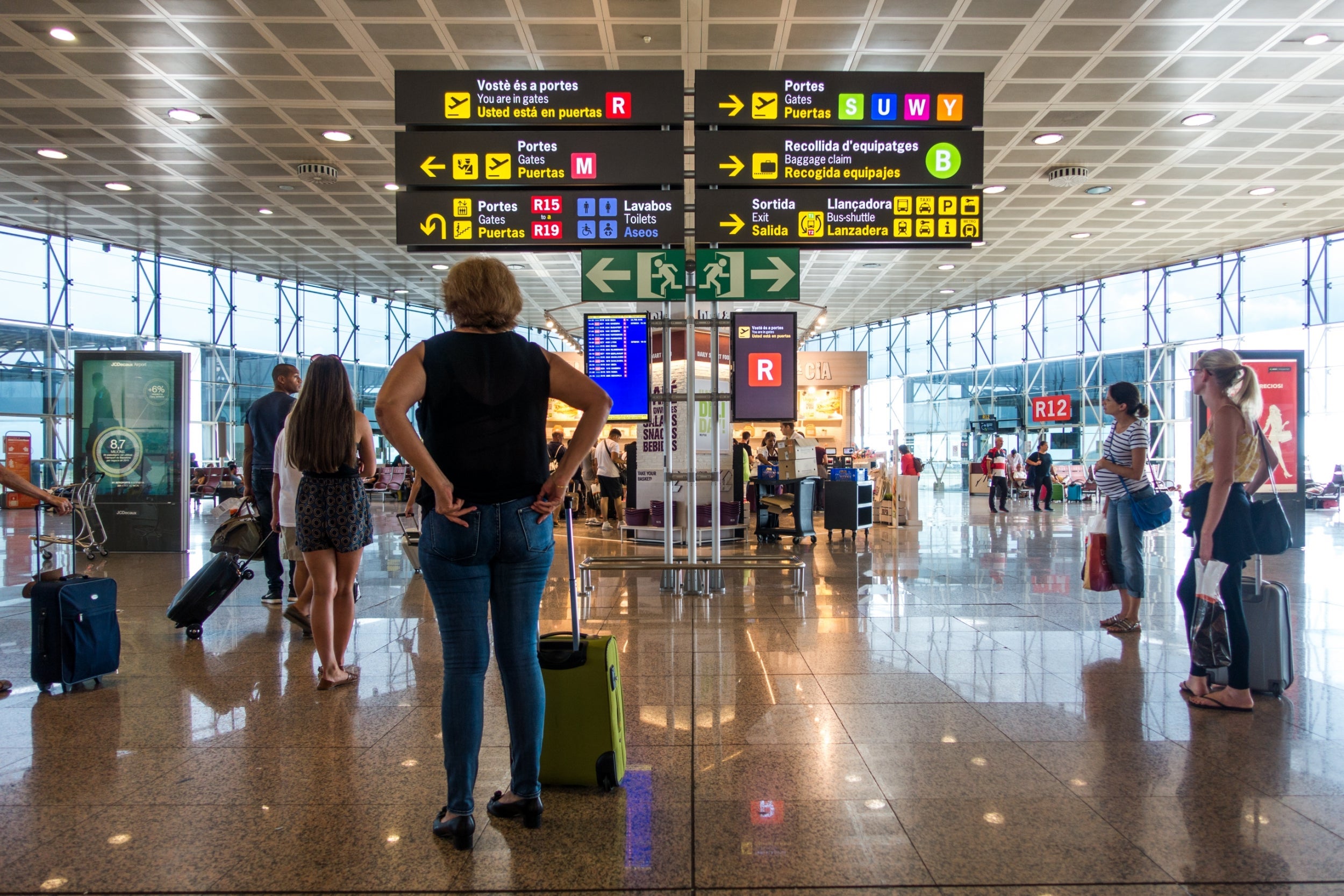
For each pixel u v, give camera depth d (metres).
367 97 8.05
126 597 5.87
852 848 2.03
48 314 15.30
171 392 8.71
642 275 5.92
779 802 2.31
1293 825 2.14
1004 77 7.64
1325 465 14.99
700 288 5.88
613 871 1.92
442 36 6.84
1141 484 4.45
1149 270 17.42
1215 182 10.88
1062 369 20.08
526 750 2.17
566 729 2.40
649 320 6.05
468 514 2.07
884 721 3.01
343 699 3.35
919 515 13.88
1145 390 18.00
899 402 25.03
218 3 6.26
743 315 6.10
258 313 18.70
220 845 2.06
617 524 11.95
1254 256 15.55
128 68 7.39
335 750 2.75
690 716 3.09
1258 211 12.38
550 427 18.78
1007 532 10.85
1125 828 2.13
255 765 2.62
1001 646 4.24
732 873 1.91
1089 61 7.30
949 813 2.23
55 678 3.40
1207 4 6.33
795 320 6.09
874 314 22.69
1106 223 13.01
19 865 1.96
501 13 6.46
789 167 4.93
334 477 3.47
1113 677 3.61
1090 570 4.57
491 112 4.86
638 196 4.91
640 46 7.05
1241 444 3.13
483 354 2.14
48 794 2.39
